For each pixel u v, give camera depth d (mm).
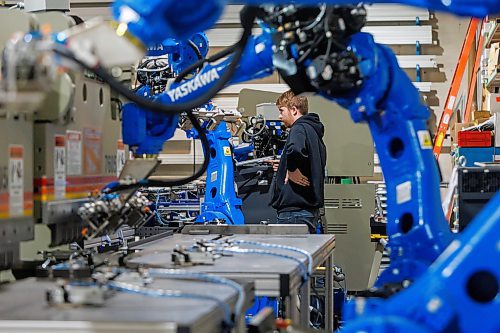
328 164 7254
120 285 2359
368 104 2697
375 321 1825
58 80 2768
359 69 2652
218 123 5512
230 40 8977
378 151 2781
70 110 2949
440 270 1856
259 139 6812
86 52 1933
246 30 2549
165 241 3805
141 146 3359
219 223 5008
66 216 2936
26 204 2689
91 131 3180
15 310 2037
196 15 1984
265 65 2893
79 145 3062
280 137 6840
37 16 3109
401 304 1860
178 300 2152
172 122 3322
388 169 2752
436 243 2609
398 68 2730
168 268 2797
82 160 3088
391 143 2760
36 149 2795
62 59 1923
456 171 3428
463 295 1821
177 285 2430
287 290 2627
